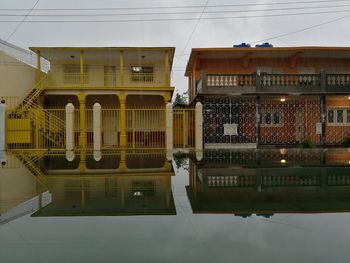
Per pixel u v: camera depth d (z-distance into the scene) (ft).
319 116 54.95
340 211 11.55
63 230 9.55
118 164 27.45
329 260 7.22
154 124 58.49
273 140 54.70
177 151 42.39
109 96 63.21
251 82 48.75
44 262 7.15
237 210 11.77
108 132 60.49
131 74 63.16
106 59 62.44
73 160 31.17
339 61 58.39
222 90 47.98
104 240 8.62
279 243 8.33
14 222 10.42
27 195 14.71
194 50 54.08
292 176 19.57
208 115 48.62
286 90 48.67
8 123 46.70
